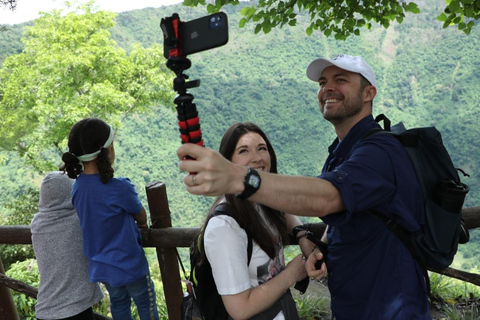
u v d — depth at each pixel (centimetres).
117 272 221
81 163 222
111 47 3481
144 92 3456
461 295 360
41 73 3322
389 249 137
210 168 88
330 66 158
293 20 429
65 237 229
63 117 3069
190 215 12019
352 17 432
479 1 341
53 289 230
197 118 88
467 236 155
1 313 308
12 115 3088
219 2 402
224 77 19562
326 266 156
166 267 259
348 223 141
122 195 220
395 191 131
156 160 13400
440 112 19225
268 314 158
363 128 155
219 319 155
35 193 1448
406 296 135
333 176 118
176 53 87
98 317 283
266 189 103
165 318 355
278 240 169
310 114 17938
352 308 146
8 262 875
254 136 167
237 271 148
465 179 15075
